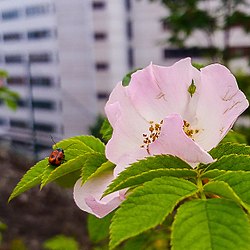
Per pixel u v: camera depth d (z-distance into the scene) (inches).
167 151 4.3
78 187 4.8
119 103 4.7
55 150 5.1
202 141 4.7
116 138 4.6
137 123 4.7
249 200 3.6
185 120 4.7
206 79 4.7
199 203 3.5
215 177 4.0
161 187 3.7
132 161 4.5
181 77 4.8
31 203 29.0
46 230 26.5
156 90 4.8
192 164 4.3
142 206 3.5
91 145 5.6
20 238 25.5
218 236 3.2
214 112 4.7
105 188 4.7
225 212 3.4
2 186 29.4
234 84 4.6
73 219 27.6
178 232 3.3
